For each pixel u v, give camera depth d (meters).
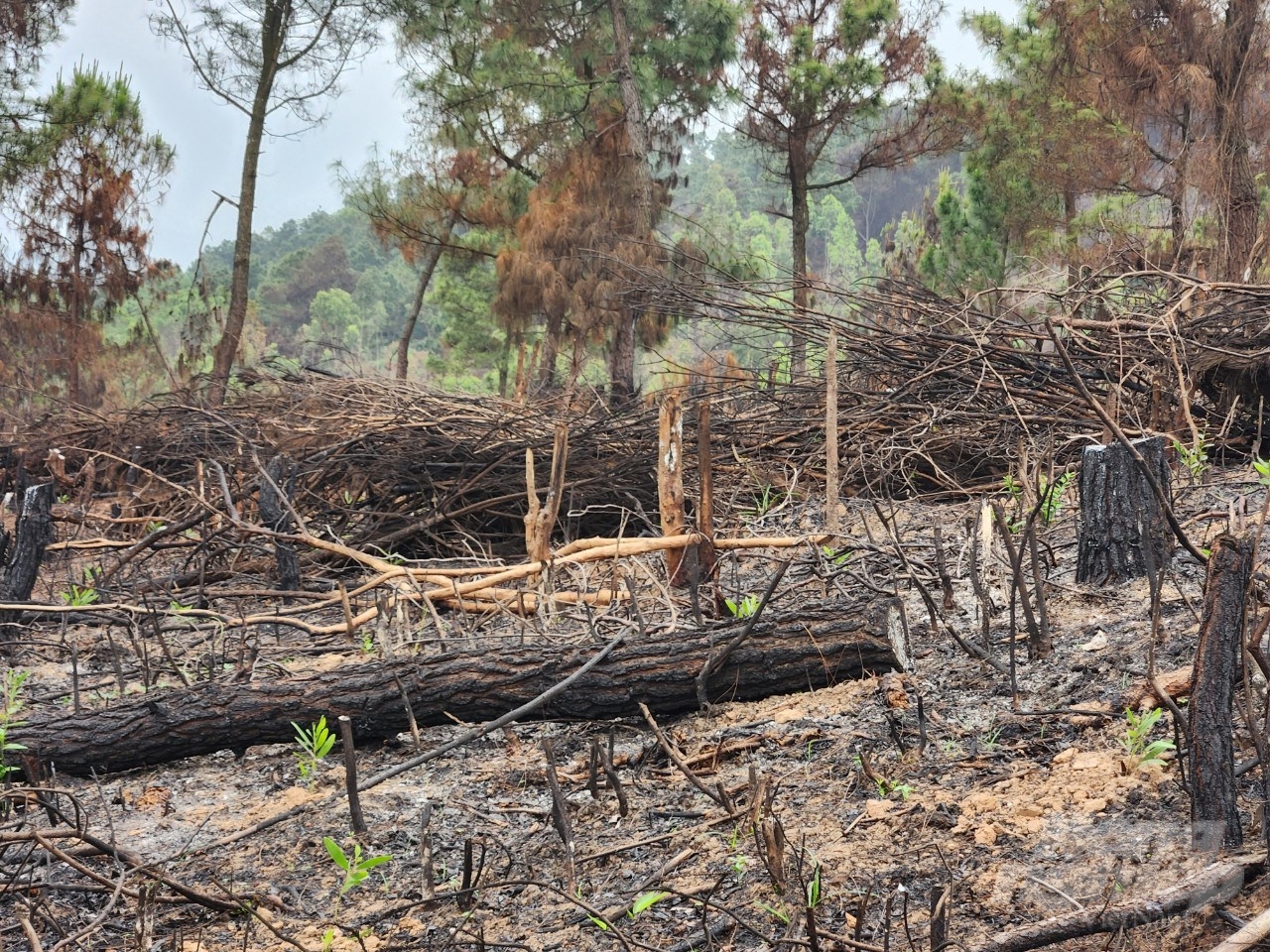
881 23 17.84
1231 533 3.54
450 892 3.02
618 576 5.53
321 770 3.97
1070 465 6.69
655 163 18.98
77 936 2.83
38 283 16.31
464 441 8.05
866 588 4.83
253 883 3.20
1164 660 3.60
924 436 7.84
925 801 3.04
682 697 3.99
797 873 2.74
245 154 17.78
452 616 5.84
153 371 17.77
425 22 17.88
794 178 19.33
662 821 3.27
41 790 3.35
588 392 10.52
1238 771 2.74
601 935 2.73
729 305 8.69
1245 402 7.24
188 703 4.00
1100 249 14.71
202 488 7.26
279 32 17.64
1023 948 2.22
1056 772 3.04
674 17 18.11
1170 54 13.34
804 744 3.63
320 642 5.55
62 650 5.69
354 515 8.09
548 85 17.61
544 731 4.11
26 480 7.53
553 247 15.91
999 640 4.23
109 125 16.61
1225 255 11.28
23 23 16.06
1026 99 17.39
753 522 7.25
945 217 19.12
